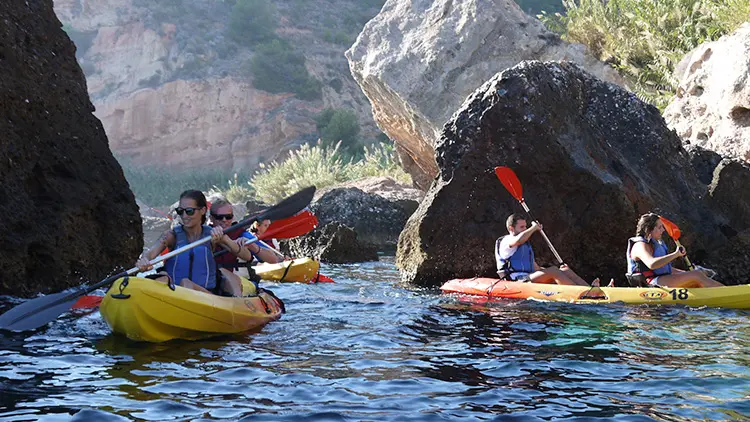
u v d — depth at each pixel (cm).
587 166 906
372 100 1823
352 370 453
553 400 389
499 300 782
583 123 962
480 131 930
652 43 1556
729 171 994
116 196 822
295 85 5231
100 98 5225
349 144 4734
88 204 775
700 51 1263
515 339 562
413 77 1614
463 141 943
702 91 1250
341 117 4747
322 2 6188
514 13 1633
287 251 1368
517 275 838
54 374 429
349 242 1293
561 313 694
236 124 5066
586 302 758
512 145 918
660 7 1592
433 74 1608
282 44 5481
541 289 792
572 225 916
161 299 525
